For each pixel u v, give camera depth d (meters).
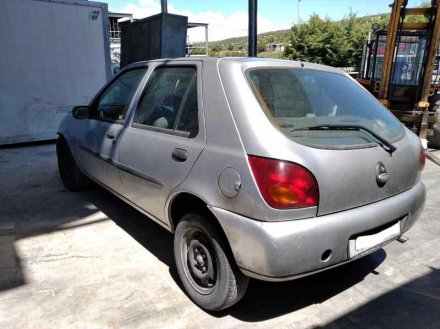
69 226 4.01
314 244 2.20
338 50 40.94
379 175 2.49
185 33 7.61
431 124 7.64
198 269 2.71
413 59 7.89
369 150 2.48
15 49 7.49
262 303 2.78
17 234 3.81
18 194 4.96
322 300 2.82
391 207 2.57
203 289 2.67
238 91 2.45
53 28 7.81
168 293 2.87
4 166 6.37
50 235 3.80
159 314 2.63
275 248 2.12
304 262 2.20
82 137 4.37
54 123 8.21
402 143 2.77
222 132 2.44
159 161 2.90
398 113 7.64
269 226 2.15
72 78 8.24
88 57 8.37
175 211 2.95
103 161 3.87
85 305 2.71
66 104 8.27
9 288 2.90
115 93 3.97
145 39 7.72
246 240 2.22
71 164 4.95
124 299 2.79
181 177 2.66
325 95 2.81
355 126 2.60
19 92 7.70
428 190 5.19
